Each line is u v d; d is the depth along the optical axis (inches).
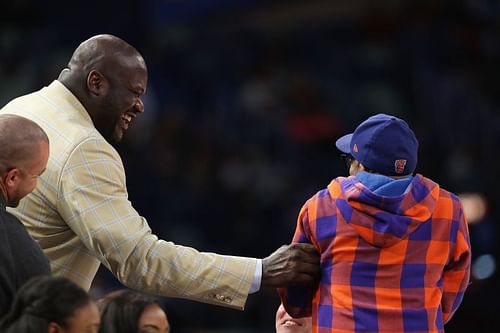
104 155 416.5
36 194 413.7
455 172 1224.8
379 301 381.4
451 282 398.6
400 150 385.4
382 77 1475.1
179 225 1155.3
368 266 383.6
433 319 385.1
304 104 1362.0
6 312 350.6
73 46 1337.4
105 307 372.5
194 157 1230.9
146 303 373.7
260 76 1422.2
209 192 1187.9
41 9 1362.0
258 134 1316.4
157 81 1400.1
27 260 361.7
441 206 391.5
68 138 415.8
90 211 407.5
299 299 410.6
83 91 430.0
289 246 404.5
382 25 1551.4
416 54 1472.7
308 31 1616.6
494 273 963.3
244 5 1566.2
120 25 1363.2
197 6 1539.1
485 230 1021.2
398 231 381.4
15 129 376.8
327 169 1267.2
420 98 1412.4
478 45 1499.8
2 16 1358.3
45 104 429.4
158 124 1257.4
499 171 1228.5
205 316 963.3
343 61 1513.3
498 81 1440.7
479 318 933.2
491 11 1551.4
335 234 389.1
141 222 415.8
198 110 1371.8
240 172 1226.6
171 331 953.5
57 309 313.7
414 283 383.6
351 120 1384.1
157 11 1491.1
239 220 1163.9
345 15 1636.3
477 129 1339.8
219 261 411.5
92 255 432.5
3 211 369.1
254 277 406.6
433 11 1535.4
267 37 1592.0
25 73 1294.3
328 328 386.0
